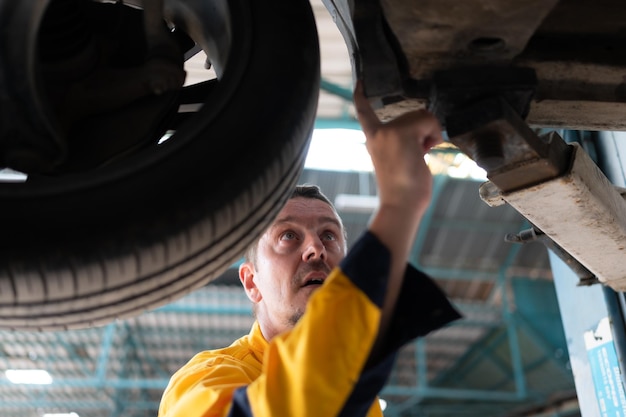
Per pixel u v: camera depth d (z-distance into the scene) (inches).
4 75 49.4
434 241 558.9
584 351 102.0
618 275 77.9
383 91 52.6
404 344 45.0
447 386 656.4
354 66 57.6
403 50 52.4
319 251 75.1
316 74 52.5
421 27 50.3
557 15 57.2
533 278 584.4
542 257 568.4
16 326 48.3
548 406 494.6
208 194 45.8
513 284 581.0
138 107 55.4
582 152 62.4
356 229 540.7
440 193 520.4
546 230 68.9
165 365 589.9
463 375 643.5
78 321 47.9
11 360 515.2
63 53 54.3
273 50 51.0
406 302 46.0
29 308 45.9
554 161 59.1
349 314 43.0
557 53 57.2
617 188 77.8
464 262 573.9
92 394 555.8
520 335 584.4
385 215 45.7
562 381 614.5
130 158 47.2
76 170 54.0
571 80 58.5
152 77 53.9
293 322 74.7
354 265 44.3
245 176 46.8
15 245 43.5
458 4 48.4
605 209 65.9
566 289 106.7
